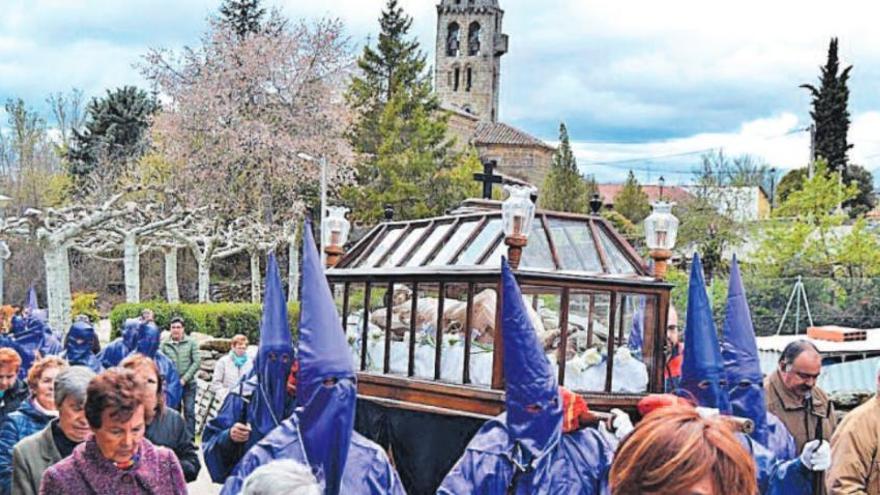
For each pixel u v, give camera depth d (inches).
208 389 559.2
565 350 212.2
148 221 1016.2
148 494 149.4
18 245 1411.2
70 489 144.9
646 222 232.2
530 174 2915.8
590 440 175.2
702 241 1302.9
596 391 214.2
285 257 1694.1
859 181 2023.9
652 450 74.5
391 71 1887.3
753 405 208.5
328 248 275.4
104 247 1018.7
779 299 741.9
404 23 1893.5
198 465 213.8
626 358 221.8
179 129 1514.5
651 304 225.6
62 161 2046.0
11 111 2058.3
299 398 167.9
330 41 1603.1
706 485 72.9
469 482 170.1
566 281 211.9
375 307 247.8
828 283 746.2
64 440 169.5
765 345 426.3
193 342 468.4
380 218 1609.3
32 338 394.9
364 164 1678.2
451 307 223.5
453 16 3668.8
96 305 1521.9
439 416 217.3
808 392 223.3
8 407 236.4
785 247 1027.3
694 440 74.0
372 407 238.5
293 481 114.3
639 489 74.5
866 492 192.2
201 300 1157.1
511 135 2965.1
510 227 206.2
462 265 226.8
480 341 214.5
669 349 261.0
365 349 247.3
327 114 1577.3
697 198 1553.9
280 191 1545.3
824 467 161.3
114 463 147.4
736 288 215.3
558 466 170.2
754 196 1759.4
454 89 3673.7
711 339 201.6
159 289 1679.4
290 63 1574.8
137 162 1702.8
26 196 1875.0
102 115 1978.3
